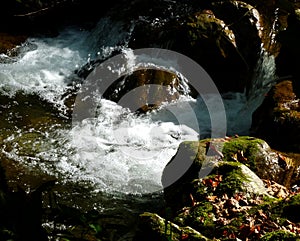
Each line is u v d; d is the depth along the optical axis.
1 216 2.05
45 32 9.16
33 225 2.05
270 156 4.83
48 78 7.76
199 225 3.65
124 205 5.09
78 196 5.16
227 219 3.69
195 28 7.56
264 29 7.65
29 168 5.54
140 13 8.38
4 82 7.46
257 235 3.40
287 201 3.65
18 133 6.20
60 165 5.66
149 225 3.20
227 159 4.64
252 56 7.46
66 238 2.32
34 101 7.07
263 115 6.22
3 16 9.09
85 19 9.52
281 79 6.83
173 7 8.30
